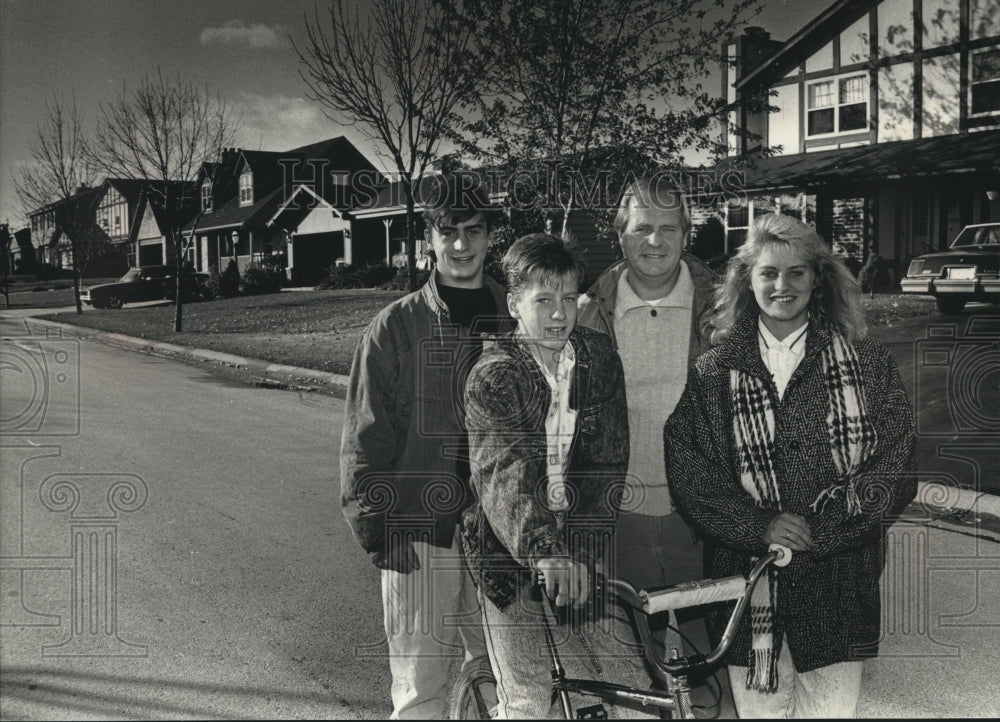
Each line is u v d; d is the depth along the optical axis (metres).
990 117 15.74
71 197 16.11
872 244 15.95
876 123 16.86
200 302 19.59
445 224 2.84
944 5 15.98
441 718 2.85
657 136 7.38
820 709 2.49
